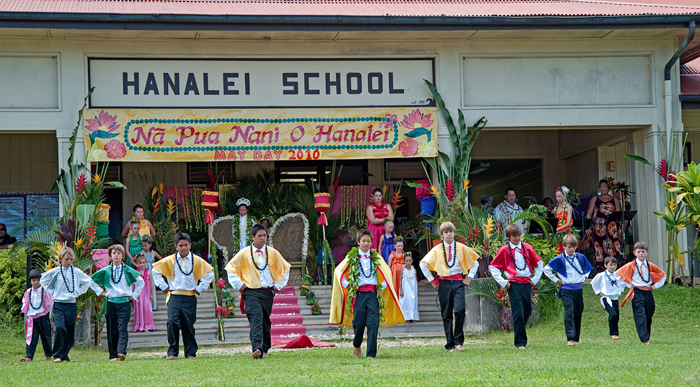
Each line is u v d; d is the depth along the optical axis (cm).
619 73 1398
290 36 1320
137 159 1296
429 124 1355
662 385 589
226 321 1235
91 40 1299
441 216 1322
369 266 866
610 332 1047
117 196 1631
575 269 972
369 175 1700
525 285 937
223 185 1489
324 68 1355
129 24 1223
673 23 1317
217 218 1448
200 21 1230
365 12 1346
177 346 916
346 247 1512
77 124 1282
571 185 1841
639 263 998
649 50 1398
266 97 1340
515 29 1300
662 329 1127
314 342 1099
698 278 1378
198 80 1327
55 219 1248
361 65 1362
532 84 1388
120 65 1309
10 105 1280
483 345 1022
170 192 1501
